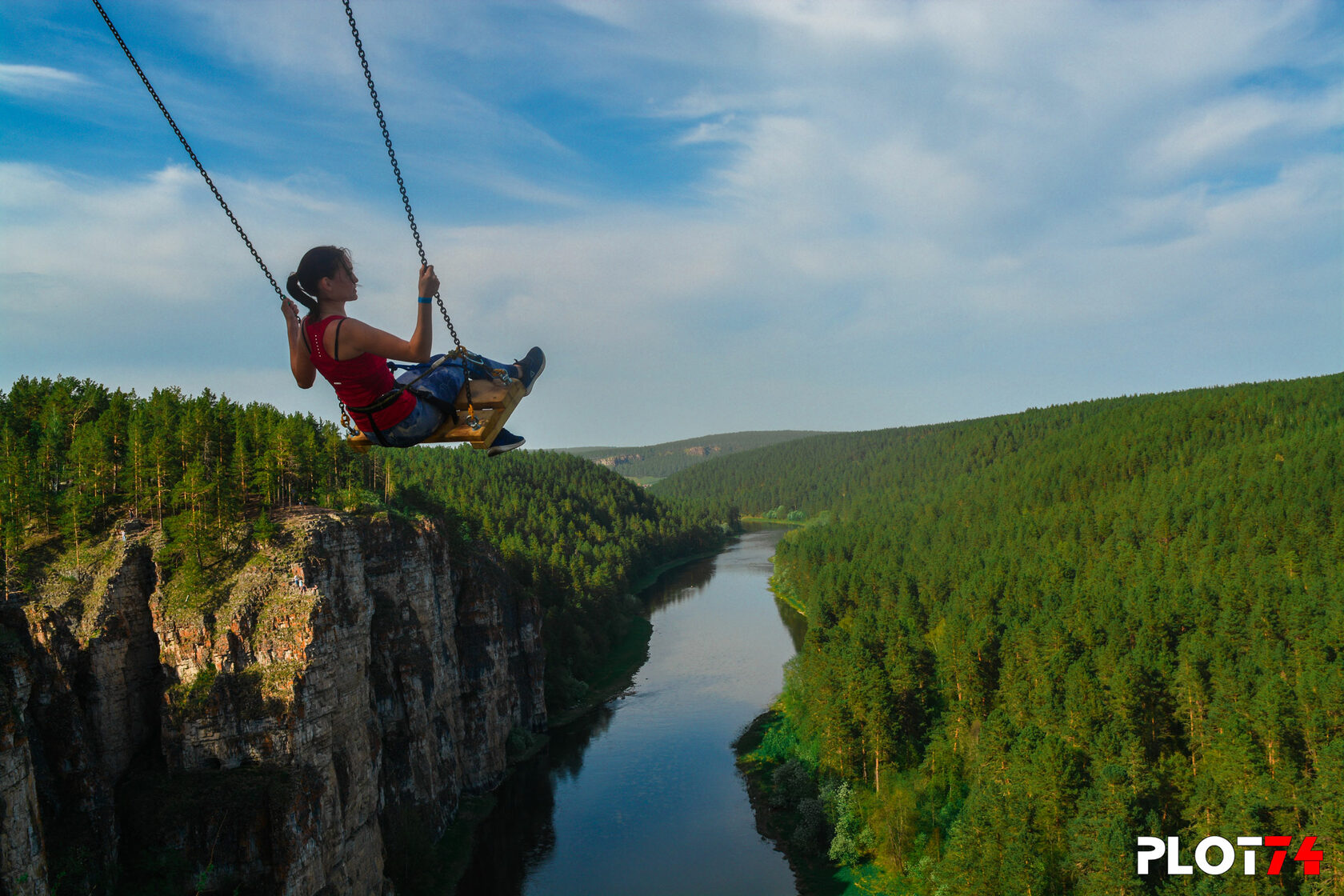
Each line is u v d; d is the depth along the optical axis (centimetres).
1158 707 7275
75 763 5088
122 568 5694
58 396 7981
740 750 9112
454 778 7962
